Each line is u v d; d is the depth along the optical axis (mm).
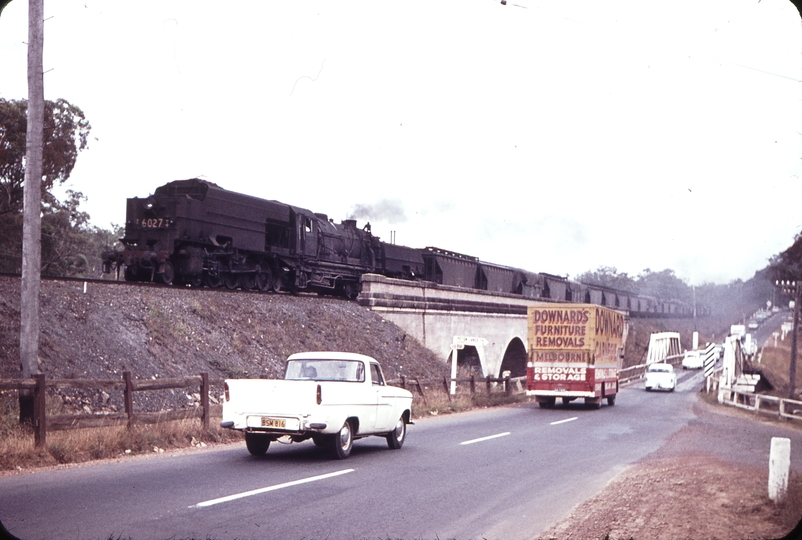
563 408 28391
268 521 7645
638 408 29406
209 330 22422
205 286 27734
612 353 31031
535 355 28141
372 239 41125
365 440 15953
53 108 41219
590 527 7801
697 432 19031
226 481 9820
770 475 9109
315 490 9453
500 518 8281
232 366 21094
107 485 9258
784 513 8281
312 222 34656
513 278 58906
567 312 27781
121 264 26328
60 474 10016
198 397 18281
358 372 12867
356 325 31547
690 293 155000
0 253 44188
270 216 31234
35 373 12492
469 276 51562
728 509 8672
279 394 11562
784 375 66875
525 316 53531
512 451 14203
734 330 91000
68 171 42656
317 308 30438
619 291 87125
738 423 23031
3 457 10430
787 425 24281
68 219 49625
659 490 9828
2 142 40156
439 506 8805
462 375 36000
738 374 48562
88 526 7129
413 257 45312
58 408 14172
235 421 11719
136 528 7105
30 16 12836
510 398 31578
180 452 12789
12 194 42312
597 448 15023
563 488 10258
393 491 9617
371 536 7223
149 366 18281
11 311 16750
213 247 27328
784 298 170750
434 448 14445
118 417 12688
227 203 28344
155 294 22422
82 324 18188
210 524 7398
